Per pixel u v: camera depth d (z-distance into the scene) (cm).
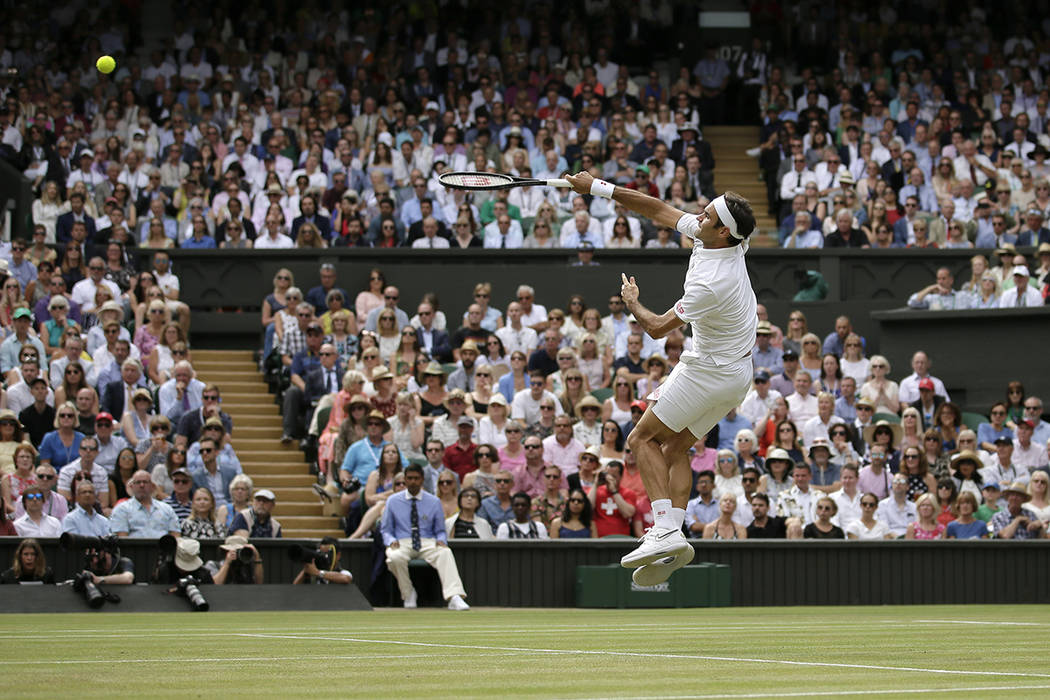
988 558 2609
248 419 3222
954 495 2736
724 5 5269
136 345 3228
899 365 3584
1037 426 3089
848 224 3912
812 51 5050
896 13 5150
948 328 3538
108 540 2153
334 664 957
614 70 4812
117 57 4697
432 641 1245
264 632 1430
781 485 2750
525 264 3775
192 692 765
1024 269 3522
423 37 4831
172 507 2545
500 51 4894
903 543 2581
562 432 2816
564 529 2592
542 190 4100
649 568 1316
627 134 4422
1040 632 1401
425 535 2425
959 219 4078
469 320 3422
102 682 823
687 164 4234
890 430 2919
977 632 1402
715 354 1273
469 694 751
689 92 4878
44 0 4941
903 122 4506
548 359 3250
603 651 1095
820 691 757
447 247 3825
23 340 3055
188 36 4884
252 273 3788
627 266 3741
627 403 2983
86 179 4006
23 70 4694
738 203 1243
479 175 1364
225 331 3756
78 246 3491
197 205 3850
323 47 4747
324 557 2278
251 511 2491
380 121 4297
